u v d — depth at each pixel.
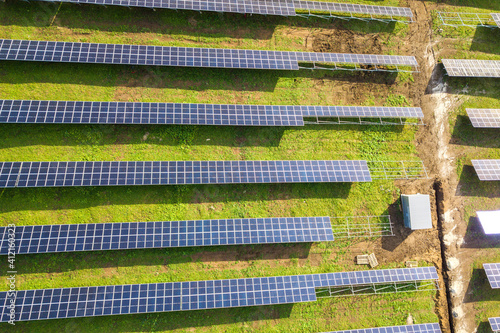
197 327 18.84
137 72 21.22
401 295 20.64
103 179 18.44
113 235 18.03
